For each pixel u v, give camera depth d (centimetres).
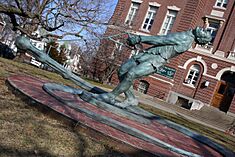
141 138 449
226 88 2645
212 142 671
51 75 1445
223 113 2323
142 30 2969
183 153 445
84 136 401
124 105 680
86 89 736
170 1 2908
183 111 2191
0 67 943
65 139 369
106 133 405
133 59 657
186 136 684
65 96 623
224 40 2675
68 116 432
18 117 400
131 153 389
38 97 507
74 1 1474
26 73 1045
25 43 675
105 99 652
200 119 2030
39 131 369
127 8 3066
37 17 1455
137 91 2650
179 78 2738
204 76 2677
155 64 628
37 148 315
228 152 608
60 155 317
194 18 2767
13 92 542
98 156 349
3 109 418
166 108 2005
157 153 396
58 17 1541
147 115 730
